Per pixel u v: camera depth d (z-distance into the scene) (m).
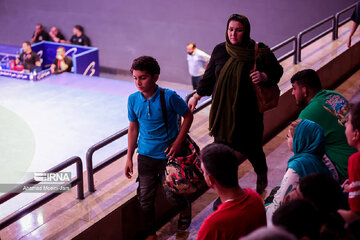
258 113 3.80
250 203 2.29
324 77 6.62
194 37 14.20
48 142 7.48
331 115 3.39
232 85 3.68
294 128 2.94
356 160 2.43
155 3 14.49
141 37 15.12
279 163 4.90
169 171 3.34
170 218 4.20
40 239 3.28
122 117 8.60
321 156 2.93
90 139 7.60
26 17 17.11
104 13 15.49
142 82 3.18
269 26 12.92
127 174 3.59
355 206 2.41
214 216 2.28
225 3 13.37
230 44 3.65
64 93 10.02
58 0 16.20
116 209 3.63
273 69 3.68
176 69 14.86
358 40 7.69
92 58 13.11
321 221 1.77
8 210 5.12
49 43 14.27
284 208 1.77
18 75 11.02
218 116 3.79
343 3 11.76
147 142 3.42
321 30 12.20
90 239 3.45
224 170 2.25
